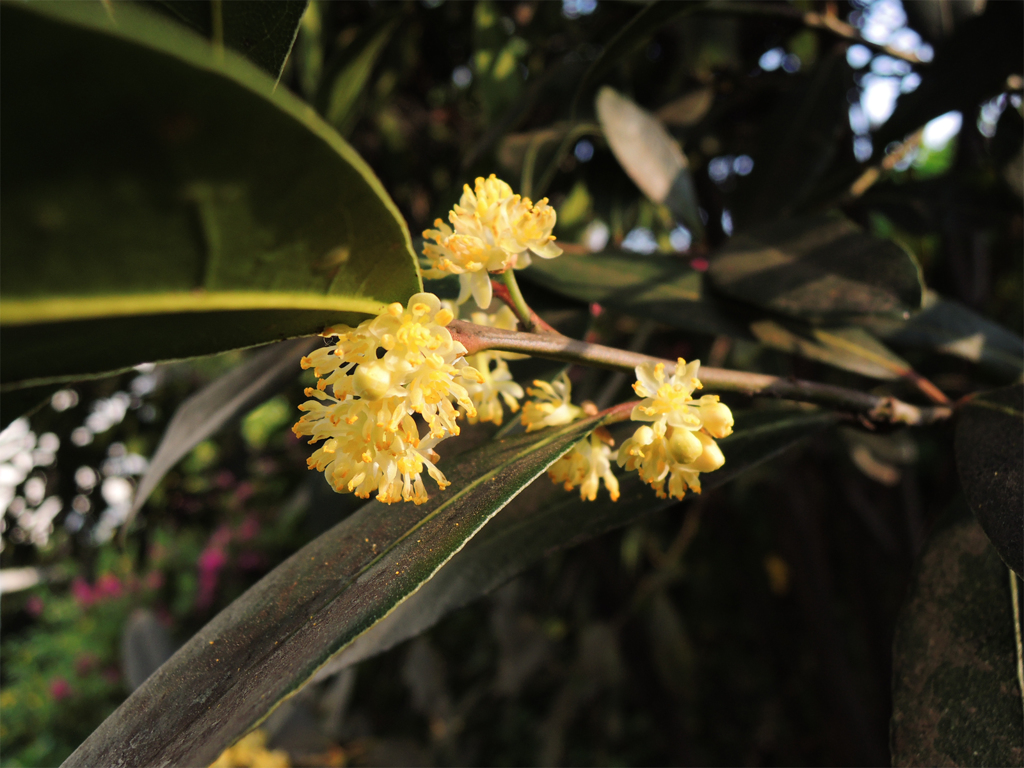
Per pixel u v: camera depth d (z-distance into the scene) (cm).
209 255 6
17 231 5
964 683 10
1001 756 9
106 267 5
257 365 19
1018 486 9
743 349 25
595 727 58
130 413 38
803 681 50
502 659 50
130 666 33
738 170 30
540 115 27
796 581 34
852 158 24
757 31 29
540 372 13
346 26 33
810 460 32
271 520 66
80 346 6
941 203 21
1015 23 16
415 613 12
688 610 64
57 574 69
